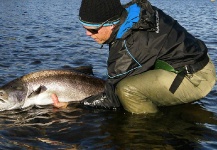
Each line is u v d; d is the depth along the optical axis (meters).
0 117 2.55
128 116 2.48
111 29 2.23
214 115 2.49
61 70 2.83
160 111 2.53
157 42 2.23
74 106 2.74
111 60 2.31
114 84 2.46
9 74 3.42
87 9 2.18
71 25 8.41
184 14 13.24
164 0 33.09
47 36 6.31
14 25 8.14
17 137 2.18
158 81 2.35
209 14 13.44
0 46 5.04
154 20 2.23
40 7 16.39
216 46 5.33
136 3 2.29
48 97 2.78
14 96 2.73
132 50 2.23
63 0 26.94
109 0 2.16
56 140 2.14
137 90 2.40
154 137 2.17
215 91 2.94
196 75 2.37
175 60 2.31
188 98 2.44
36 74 2.82
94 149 2.01
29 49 4.87
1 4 17.81
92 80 2.84
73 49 4.92
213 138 2.16
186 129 2.28
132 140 2.13
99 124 2.38
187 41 2.29
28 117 2.54
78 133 2.24
